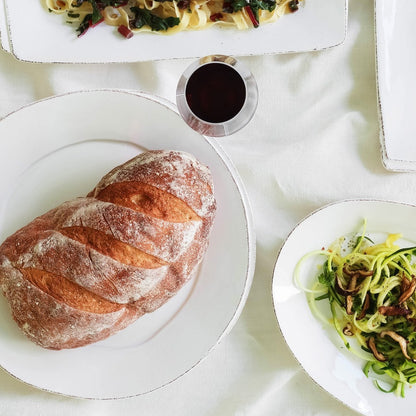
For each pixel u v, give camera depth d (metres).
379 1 0.93
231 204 0.90
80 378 0.90
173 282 0.84
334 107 0.95
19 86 0.95
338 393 0.93
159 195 0.82
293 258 0.94
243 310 0.95
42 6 0.91
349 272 0.94
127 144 0.91
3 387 0.93
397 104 0.94
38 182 0.91
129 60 0.92
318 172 0.95
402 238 0.95
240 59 0.95
